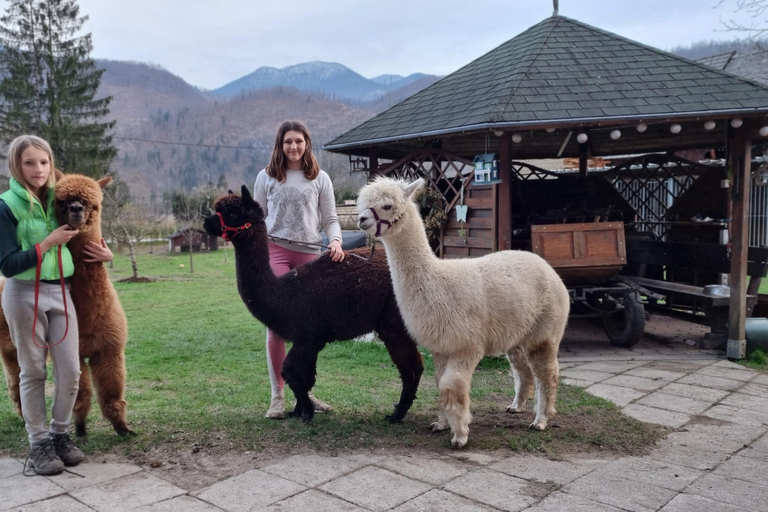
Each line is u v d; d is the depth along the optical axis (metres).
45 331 3.42
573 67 7.08
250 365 6.45
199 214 27.98
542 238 6.67
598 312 7.63
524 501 3.03
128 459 3.65
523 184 9.31
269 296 4.03
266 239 4.13
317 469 3.46
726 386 5.39
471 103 6.93
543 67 7.09
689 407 4.77
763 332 6.47
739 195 6.35
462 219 7.17
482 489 3.17
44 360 3.45
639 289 6.96
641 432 4.16
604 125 6.23
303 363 4.09
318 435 4.02
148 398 5.06
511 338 4.00
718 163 9.09
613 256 6.77
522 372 4.58
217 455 3.70
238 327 9.16
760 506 2.99
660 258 8.38
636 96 6.41
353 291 4.04
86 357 3.84
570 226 6.70
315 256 4.62
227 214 3.97
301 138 4.36
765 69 15.96
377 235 3.72
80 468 3.50
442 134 6.61
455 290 3.76
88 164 27.61
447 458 3.64
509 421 4.42
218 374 6.05
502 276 3.97
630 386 5.41
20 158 3.29
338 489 3.18
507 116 6.13
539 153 9.95
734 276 6.43
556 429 4.21
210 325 9.39
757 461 3.62
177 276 18.12
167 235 32.03
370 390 5.32
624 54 7.36
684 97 6.30
